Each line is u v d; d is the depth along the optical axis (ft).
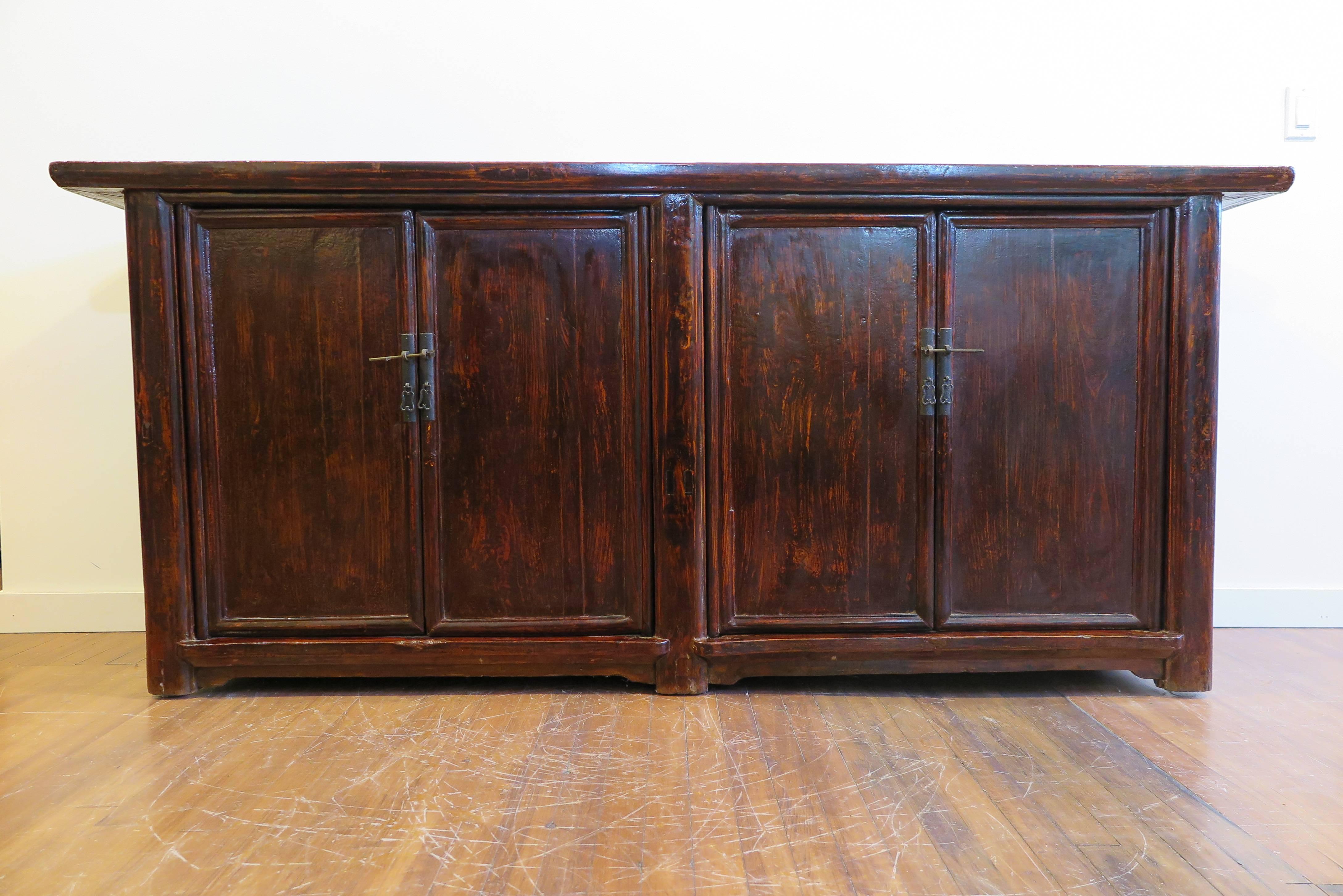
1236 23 7.99
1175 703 6.16
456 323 6.18
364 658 6.26
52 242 7.98
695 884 3.81
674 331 6.09
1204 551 6.23
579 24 8.02
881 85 8.11
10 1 7.85
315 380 6.19
